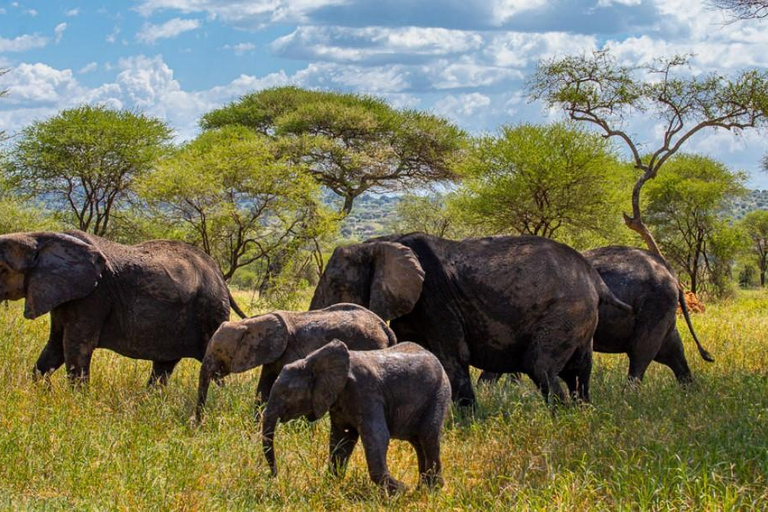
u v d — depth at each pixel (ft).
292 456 33.42
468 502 28.99
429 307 45.42
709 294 156.46
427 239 46.21
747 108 94.32
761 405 40.73
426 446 31.53
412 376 31.22
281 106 163.43
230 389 41.86
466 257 46.09
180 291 47.47
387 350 32.24
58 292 43.47
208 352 38.63
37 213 137.08
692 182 160.25
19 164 122.01
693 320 87.45
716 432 34.73
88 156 118.42
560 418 39.75
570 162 115.85
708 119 96.12
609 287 51.83
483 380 53.42
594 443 34.73
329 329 38.52
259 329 37.86
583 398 46.60
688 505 27.22
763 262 250.37
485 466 33.12
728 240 162.71
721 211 171.94
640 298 51.98
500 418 38.93
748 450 32.40
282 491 29.91
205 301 48.78
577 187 117.50
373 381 30.22
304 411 29.84
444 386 32.30
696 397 43.65
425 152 151.53
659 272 52.90
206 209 91.35
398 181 155.12
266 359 37.63
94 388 42.32
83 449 32.04
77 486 28.96
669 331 53.88
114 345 46.52
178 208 92.63
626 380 49.85
